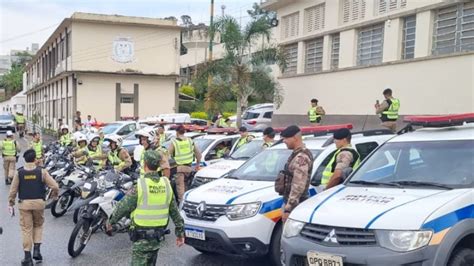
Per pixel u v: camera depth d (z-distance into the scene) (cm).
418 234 455
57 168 1388
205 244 692
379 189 561
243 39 2208
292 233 532
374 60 1656
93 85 3550
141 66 3675
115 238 912
